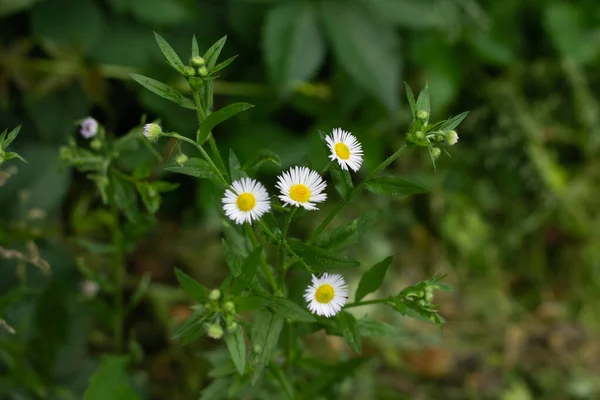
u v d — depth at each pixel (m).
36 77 0.83
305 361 0.66
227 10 0.90
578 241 1.03
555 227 1.03
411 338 0.87
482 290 0.97
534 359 0.91
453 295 0.96
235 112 0.56
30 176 0.80
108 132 0.89
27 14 0.85
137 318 0.84
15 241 0.76
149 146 0.66
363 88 0.92
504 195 1.02
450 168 1.02
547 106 1.03
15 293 0.71
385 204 0.97
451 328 0.92
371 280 0.62
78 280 0.80
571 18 1.00
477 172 1.02
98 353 0.82
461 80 0.98
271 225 0.59
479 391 0.86
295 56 0.85
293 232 0.92
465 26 0.98
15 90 0.84
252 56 0.91
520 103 1.01
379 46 0.86
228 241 0.63
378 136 0.95
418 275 0.97
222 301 0.58
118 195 0.67
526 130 1.01
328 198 0.95
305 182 0.56
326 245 0.61
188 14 0.84
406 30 0.96
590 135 1.03
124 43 0.85
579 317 0.98
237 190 0.56
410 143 0.58
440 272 0.97
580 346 0.93
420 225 1.00
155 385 0.81
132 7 0.82
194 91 0.57
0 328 0.74
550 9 1.00
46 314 0.74
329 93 0.93
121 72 0.84
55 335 0.75
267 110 0.91
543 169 1.00
